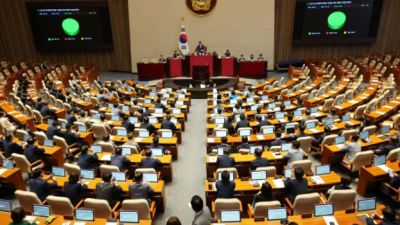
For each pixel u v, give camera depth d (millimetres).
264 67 20094
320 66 21922
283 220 5129
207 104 14867
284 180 6492
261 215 5355
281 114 10812
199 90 17047
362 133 8602
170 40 22250
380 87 15094
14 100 14766
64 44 22578
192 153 10203
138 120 11195
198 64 20000
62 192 6770
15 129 10320
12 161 7402
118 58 23594
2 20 22953
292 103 13617
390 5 22125
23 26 23203
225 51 22453
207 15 21750
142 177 6199
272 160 7809
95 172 7430
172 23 21938
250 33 22094
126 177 7102
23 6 22719
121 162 7414
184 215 6941
